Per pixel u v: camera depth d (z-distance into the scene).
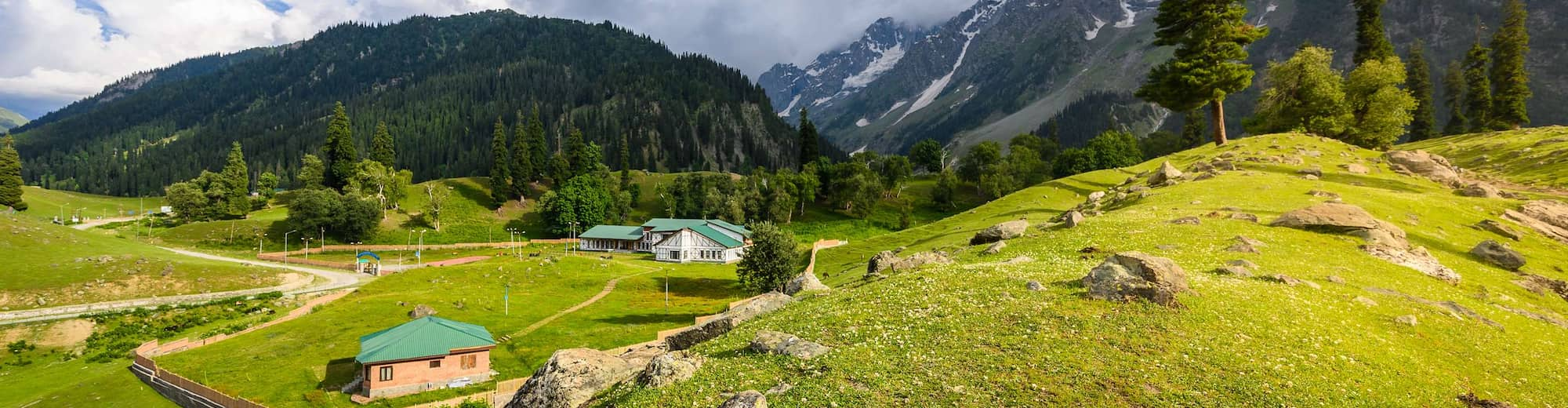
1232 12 93.88
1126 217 51.62
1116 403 16.30
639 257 148.88
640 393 18.89
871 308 26.08
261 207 193.50
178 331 83.00
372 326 76.75
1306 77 103.56
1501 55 123.56
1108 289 24.17
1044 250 41.88
